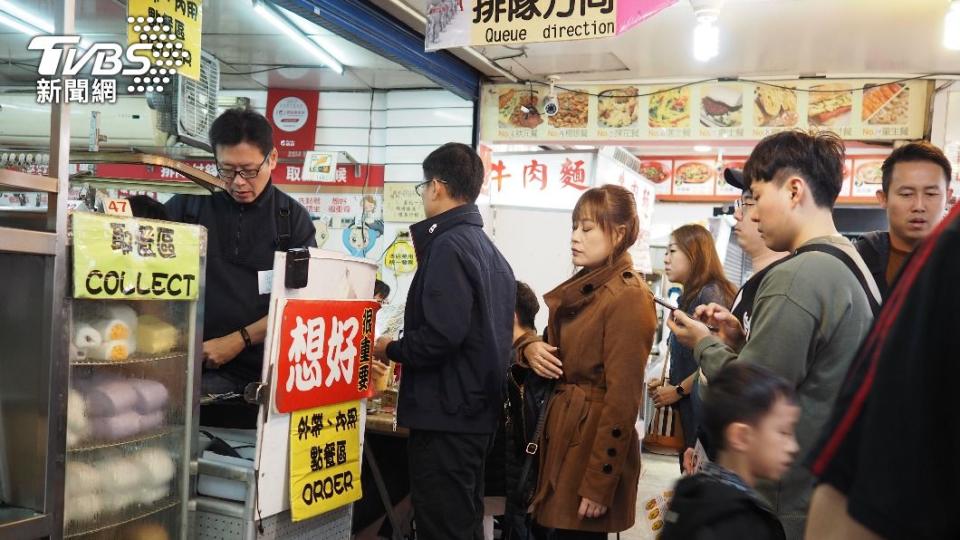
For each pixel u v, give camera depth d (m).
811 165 1.62
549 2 2.89
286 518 2.15
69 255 1.62
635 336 2.23
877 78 5.04
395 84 5.77
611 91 5.43
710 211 9.23
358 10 4.14
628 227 2.37
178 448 1.95
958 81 4.91
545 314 5.27
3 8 4.02
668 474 5.73
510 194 5.46
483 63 5.17
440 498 2.37
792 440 1.40
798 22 4.12
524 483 2.43
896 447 0.61
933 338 0.60
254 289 2.42
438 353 2.32
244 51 5.07
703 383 1.79
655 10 2.75
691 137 5.32
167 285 1.85
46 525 1.57
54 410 1.59
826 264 1.52
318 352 2.19
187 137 3.45
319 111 6.00
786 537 1.47
